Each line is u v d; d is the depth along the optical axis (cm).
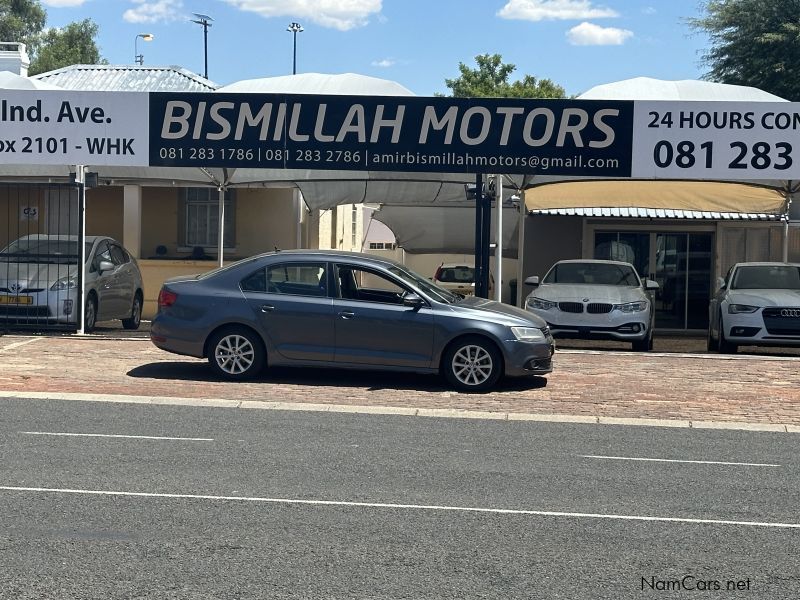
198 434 998
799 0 3497
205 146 1727
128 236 2436
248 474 826
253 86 2189
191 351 1340
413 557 618
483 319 1302
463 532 674
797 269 1878
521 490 793
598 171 1695
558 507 744
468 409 1198
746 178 1689
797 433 1095
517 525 693
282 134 1717
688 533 683
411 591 558
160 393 1250
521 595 555
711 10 3628
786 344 1719
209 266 2442
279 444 956
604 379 1439
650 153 1691
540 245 2786
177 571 583
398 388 1330
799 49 3425
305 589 557
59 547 624
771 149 1678
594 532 681
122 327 2091
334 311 1306
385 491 779
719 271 2655
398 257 3625
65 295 1780
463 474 845
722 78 3597
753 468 898
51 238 1900
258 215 2494
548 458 923
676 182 2231
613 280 1919
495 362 1299
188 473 823
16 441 941
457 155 1706
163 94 1725
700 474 868
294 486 788
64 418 1071
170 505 725
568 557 625
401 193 2372
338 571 589
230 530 667
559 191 2319
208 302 1330
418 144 1708
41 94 1734
